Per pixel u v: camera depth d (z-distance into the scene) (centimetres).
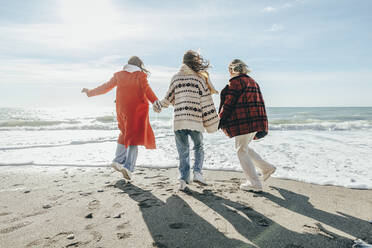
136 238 172
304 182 327
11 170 399
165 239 171
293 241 170
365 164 441
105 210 225
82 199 256
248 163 287
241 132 280
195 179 290
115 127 1402
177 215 214
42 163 450
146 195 270
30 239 170
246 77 290
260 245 164
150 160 481
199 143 295
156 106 303
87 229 186
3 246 160
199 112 281
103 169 409
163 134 1034
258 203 246
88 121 2089
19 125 1720
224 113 283
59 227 189
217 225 194
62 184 315
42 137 941
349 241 171
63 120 2194
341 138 861
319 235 179
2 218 207
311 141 782
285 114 3131
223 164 436
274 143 737
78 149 636
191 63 287
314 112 3606
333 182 320
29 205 238
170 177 356
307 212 224
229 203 246
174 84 289
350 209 232
